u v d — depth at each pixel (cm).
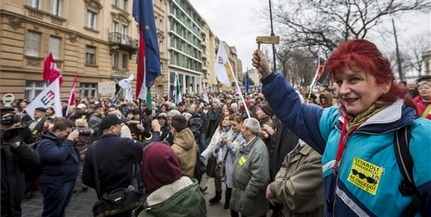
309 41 1473
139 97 461
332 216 116
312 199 210
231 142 438
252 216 301
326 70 122
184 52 5281
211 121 834
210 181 663
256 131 320
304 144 235
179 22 4831
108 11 2566
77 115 886
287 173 238
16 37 1650
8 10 1592
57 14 1983
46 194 380
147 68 453
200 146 765
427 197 89
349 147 111
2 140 274
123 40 2730
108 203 280
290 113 155
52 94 723
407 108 102
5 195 280
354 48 110
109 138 299
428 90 379
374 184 98
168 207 189
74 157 399
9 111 334
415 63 2338
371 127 103
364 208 100
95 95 2391
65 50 2033
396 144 97
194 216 196
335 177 116
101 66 2462
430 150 90
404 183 93
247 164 307
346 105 113
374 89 106
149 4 461
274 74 160
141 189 562
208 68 7800
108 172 286
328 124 140
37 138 534
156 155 201
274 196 241
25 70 1706
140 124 471
